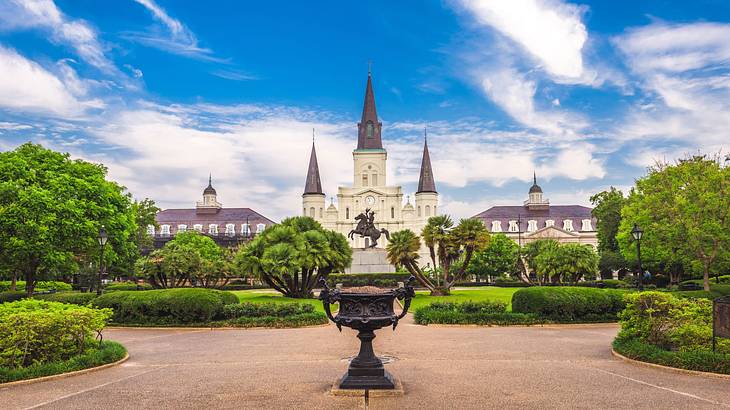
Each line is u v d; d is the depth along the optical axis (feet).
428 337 56.29
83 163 110.63
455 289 158.10
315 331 63.16
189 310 67.41
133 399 29.89
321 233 118.42
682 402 28.14
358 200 351.25
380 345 50.39
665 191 108.88
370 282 144.25
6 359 36.11
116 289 156.46
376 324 30.81
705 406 27.32
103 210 105.50
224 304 72.43
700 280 148.56
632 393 30.19
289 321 68.33
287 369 38.29
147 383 33.94
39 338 37.78
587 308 68.49
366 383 30.53
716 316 35.63
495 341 52.65
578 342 51.57
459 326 66.74
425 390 31.35
